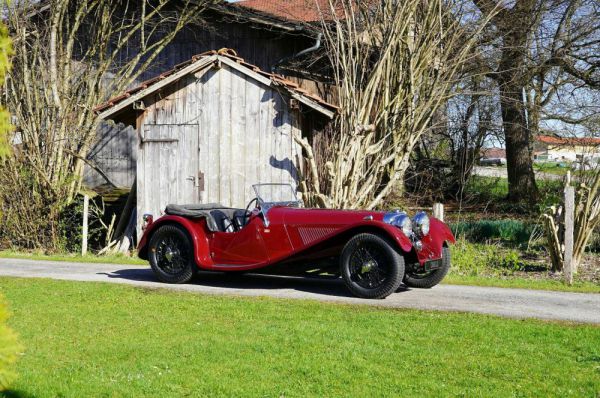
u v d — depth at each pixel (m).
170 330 7.05
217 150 14.59
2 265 12.87
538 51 20.48
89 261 13.66
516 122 21.45
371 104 13.82
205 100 14.63
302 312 7.93
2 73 3.49
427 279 10.03
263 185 10.41
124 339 6.70
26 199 15.66
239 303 8.47
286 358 6.05
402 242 8.74
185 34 20.41
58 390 5.23
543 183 23.16
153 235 10.52
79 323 7.36
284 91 14.16
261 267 9.74
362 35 15.03
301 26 17.95
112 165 20.48
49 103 16.48
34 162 15.84
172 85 14.81
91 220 16.42
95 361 5.99
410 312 8.04
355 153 13.46
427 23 14.75
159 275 10.45
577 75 21.44
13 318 7.58
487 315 7.90
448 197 20.80
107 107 14.85
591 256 13.52
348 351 6.24
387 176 14.80
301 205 10.55
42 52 17.33
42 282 10.20
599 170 12.02
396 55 14.52
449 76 15.32
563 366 5.85
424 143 19.75
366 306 8.41
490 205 20.88
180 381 5.45
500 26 18.92
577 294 9.74
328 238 9.22
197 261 10.07
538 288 10.27
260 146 14.38
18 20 16.58
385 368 5.77
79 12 17.55
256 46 19.69
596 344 6.55
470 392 5.20
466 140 19.97
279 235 9.63
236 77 14.49
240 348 6.36
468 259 12.52
